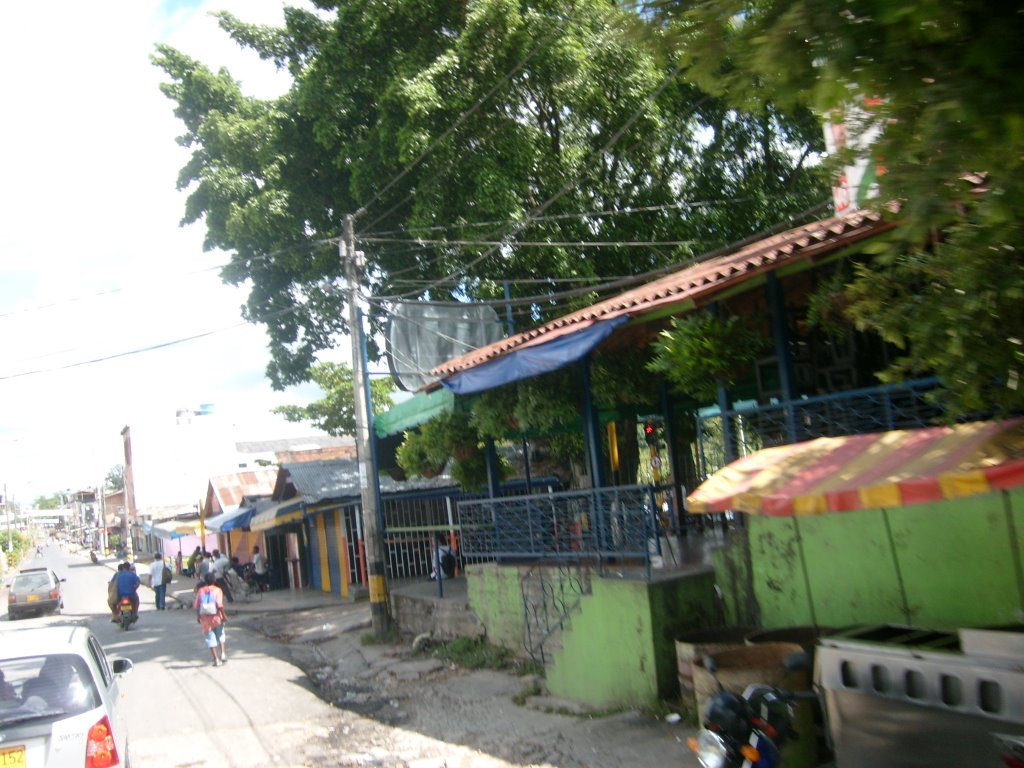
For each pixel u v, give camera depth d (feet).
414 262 62.39
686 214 59.72
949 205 12.44
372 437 52.80
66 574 186.29
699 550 34.35
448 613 44.78
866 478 18.30
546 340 33.22
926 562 22.59
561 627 32.63
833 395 24.84
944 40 12.48
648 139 56.54
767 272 26.16
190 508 201.36
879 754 17.40
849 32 12.68
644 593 27.99
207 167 67.36
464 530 42.80
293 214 62.69
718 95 15.17
